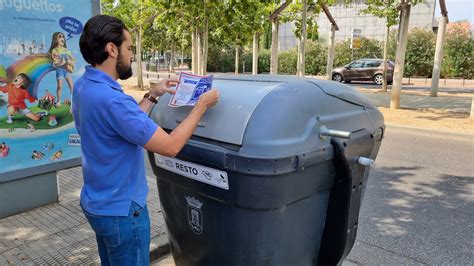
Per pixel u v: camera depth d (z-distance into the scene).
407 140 7.53
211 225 1.99
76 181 4.70
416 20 32.31
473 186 4.90
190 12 10.66
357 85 21.50
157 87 2.15
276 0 10.77
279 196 1.74
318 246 2.08
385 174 5.38
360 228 3.75
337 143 1.87
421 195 4.60
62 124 3.90
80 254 2.99
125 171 1.76
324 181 1.92
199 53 13.88
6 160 3.56
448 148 6.87
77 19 3.91
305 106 1.83
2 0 3.40
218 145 1.80
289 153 1.69
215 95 1.85
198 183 1.95
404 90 18.38
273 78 2.20
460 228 3.75
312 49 29.64
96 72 1.73
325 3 12.25
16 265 2.84
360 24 33.62
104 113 1.65
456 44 24.05
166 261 3.16
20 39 3.54
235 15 10.45
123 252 1.83
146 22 16.41
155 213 3.76
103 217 1.75
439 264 3.13
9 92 3.52
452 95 15.71
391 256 3.25
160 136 1.67
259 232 1.82
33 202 3.83
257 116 1.74
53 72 3.78
